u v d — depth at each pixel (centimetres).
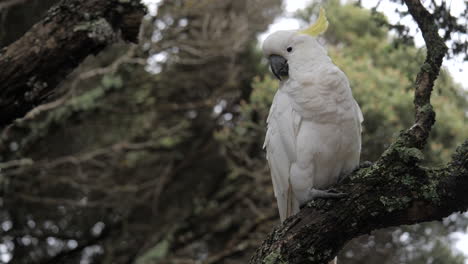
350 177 337
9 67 327
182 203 971
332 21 898
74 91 784
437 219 322
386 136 729
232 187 879
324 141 403
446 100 781
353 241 770
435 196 312
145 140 918
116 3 349
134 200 891
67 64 341
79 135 930
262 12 915
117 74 896
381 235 771
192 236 876
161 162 962
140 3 357
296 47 434
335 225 328
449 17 398
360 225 327
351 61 799
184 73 921
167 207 971
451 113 773
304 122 410
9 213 891
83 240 922
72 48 339
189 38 891
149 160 944
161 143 864
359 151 425
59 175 874
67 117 842
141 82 895
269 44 448
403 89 761
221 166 966
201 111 962
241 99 921
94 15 345
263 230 773
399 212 320
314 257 330
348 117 402
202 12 843
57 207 916
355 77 762
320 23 458
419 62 500
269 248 337
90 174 888
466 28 395
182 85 930
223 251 805
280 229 342
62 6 345
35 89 334
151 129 918
